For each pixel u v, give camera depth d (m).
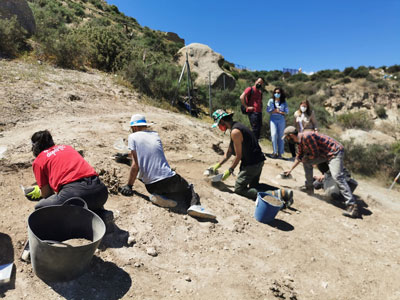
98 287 2.47
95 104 7.50
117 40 12.34
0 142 4.43
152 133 3.82
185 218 3.71
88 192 2.83
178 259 3.03
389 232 4.63
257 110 7.57
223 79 17.03
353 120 19.38
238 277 2.94
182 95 12.98
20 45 9.77
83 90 8.09
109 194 3.72
